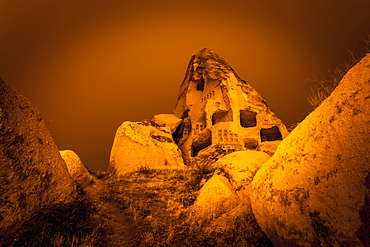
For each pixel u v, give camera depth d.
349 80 3.88
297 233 3.78
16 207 4.43
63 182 5.73
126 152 12.27
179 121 17.73
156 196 8.22
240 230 5.70
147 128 13.72
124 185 9.42
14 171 4.66
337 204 3.26
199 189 8.67
